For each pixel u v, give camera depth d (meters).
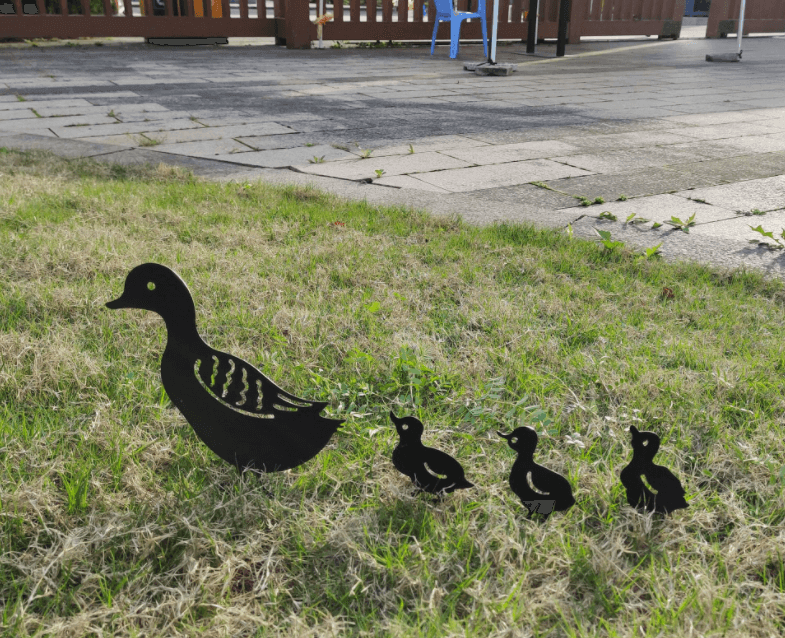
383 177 5.70
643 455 1.78
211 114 8.28
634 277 3.64
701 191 5.41
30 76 11.28
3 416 2.21
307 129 7.54
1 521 1.75
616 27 20.16
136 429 2.14
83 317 2.90
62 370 2.44
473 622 1.49
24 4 17.05
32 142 6.57
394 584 1.62
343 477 1.97
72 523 1.77
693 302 3.28
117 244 3.73
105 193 4.72
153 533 1.75
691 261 3.89
